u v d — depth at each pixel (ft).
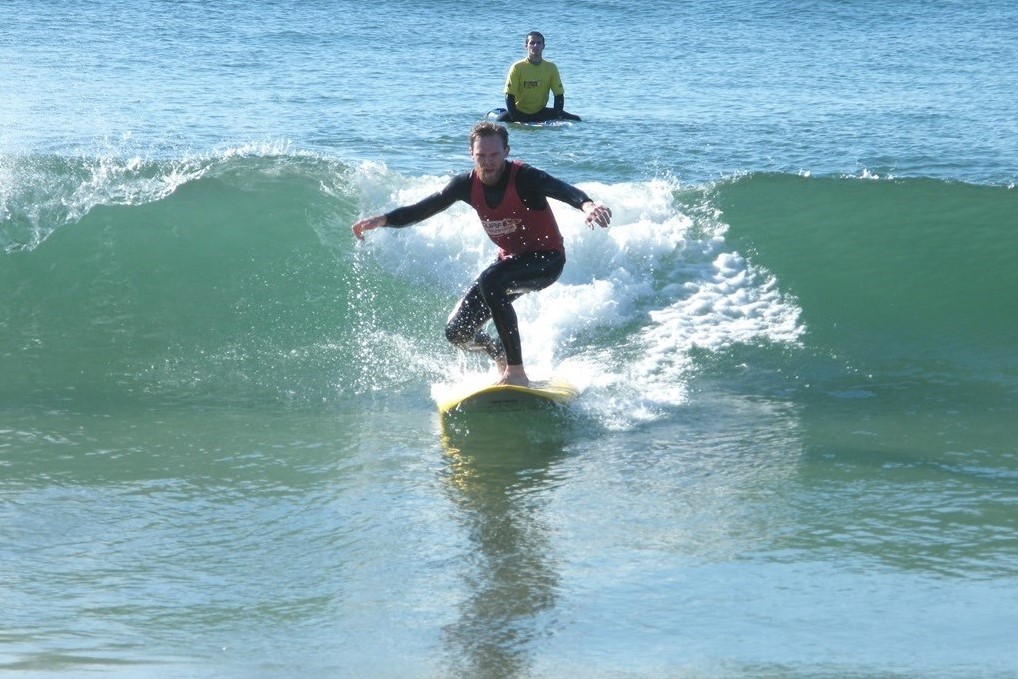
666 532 49.47
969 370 73.61
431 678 35.73
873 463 58.34
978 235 87.92
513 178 63.00
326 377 72.43
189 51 181.27
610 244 85.97
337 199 90.38
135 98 143.95
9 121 128.16
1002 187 95.09
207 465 58.13
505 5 232.73
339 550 47.70
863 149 125.29
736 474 56.95
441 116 139.85
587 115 143.74
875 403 68.13
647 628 39.68
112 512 51.83
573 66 180.86
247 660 37.11
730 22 223.51
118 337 77.05
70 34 191.31
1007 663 36.17
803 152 123.95
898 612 40.81
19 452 59.36
